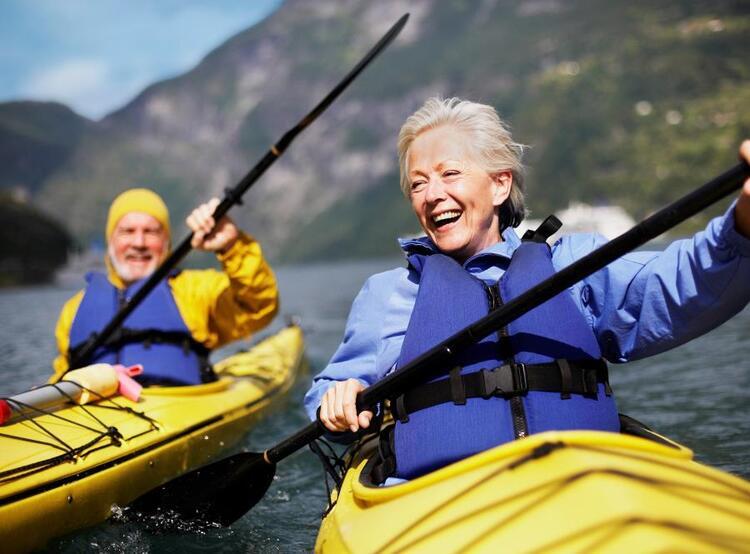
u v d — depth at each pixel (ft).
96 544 10.59
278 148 14.11
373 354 8.86
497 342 7.70
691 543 4.98
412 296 8.78
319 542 7.52
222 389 16.96
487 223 8.75
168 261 14.94
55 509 10.44
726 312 7.12
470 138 8.56
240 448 15.85
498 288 8.07
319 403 9.03
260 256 14.90
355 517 7.20
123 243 17.24
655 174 556.51
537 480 5.93
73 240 189.47
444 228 8.70
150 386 15.90
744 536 5.26
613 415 7.75
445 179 8.57
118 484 11.72
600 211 377.30
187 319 16.65
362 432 9.36
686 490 5.73
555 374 7.56
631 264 7.81
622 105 646.33
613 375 21.79
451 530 5.87
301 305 62.54
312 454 15.44
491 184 8.75
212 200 14.34
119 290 16.89
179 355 16.37
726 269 6.82
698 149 568.00
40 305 74.02
